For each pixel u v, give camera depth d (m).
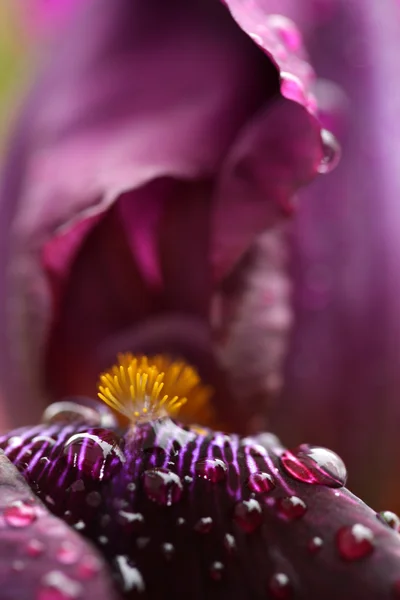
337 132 0.21
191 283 0.20
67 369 0.20
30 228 0.19
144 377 0.14
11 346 0.21
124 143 0.19
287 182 0.17
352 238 0.20
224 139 0.19
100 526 0.13
